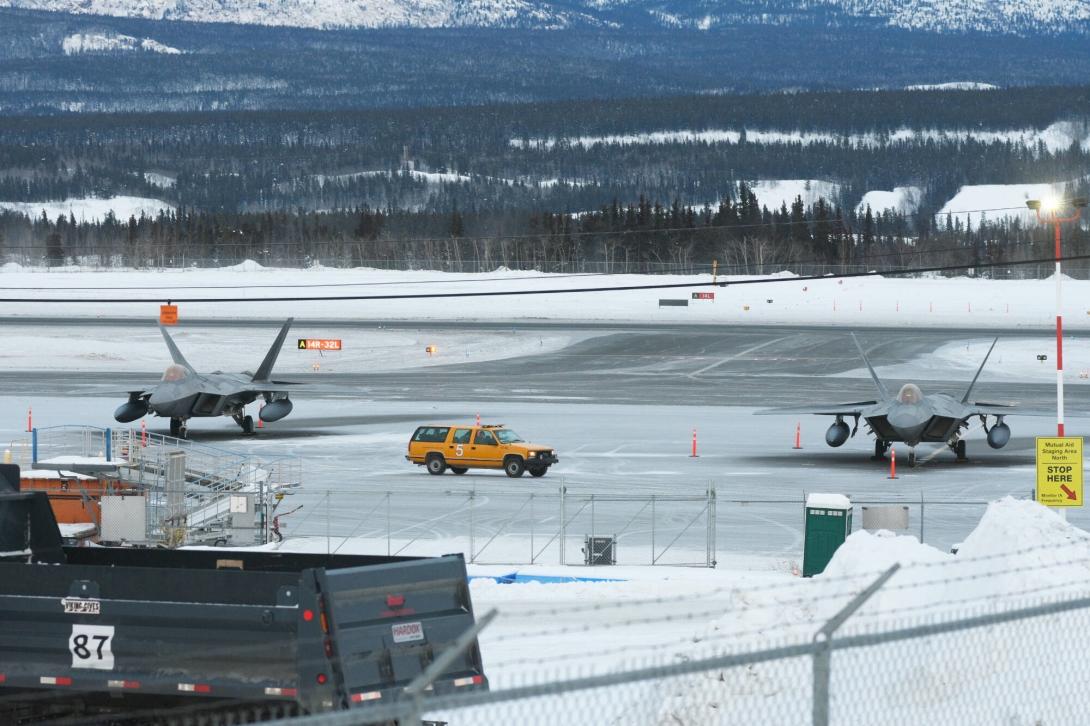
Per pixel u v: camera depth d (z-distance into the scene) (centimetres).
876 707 4009
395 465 15762
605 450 17562
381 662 4319
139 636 4425
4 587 4612
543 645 6556
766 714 4012
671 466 15850
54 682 4466
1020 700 3831
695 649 4506
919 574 5334
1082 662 4091
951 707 3816
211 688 4338
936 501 12688
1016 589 4878
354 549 10394
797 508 12531
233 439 18725
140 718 4566
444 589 4519
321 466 15625
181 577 4494
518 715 4581
